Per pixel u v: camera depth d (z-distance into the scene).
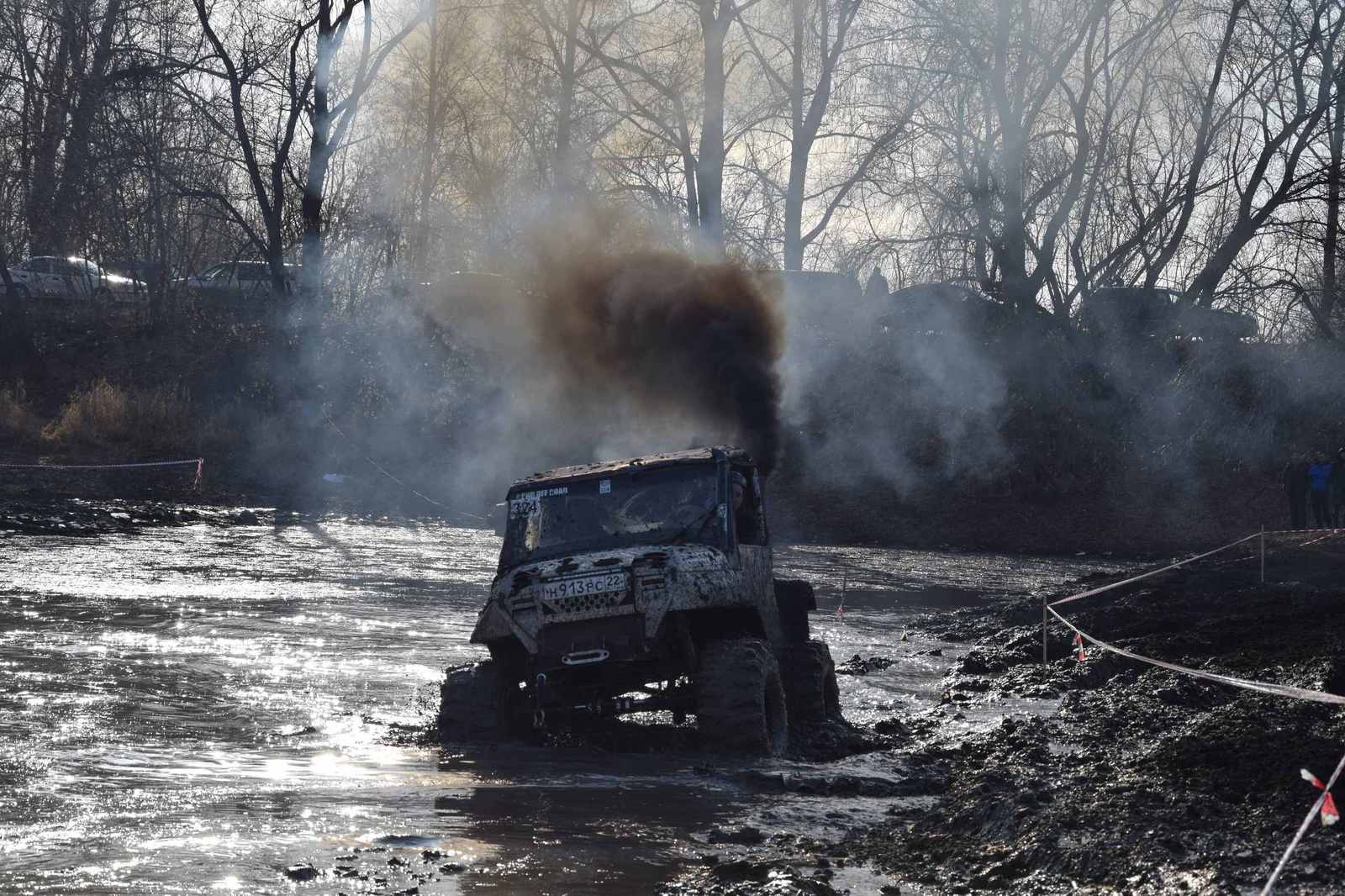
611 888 7.45
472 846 8.34
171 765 10.57
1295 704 11.87
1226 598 24.77
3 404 53.75
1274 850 7.38
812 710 13.45
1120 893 7.04
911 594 32.59
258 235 64.44
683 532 13.16
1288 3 52.25
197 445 53.66
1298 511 44.91
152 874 7.45
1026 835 8.27
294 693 14.70
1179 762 9.76
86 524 38.38
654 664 12.41
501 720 12.70
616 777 10.88
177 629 19.83
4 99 60.59
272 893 7.14
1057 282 57.03
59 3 55.59
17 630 18.70
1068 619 23.09
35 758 10.48
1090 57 53.28
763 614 13.52
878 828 9.19
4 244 62.12
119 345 61.03
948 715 14.91
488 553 38.69
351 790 9.98
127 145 54.53
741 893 7.32
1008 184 52.66
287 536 41.06
